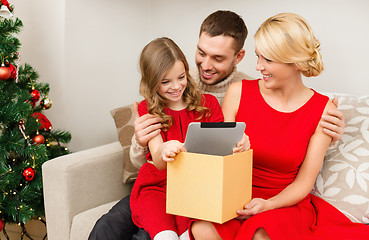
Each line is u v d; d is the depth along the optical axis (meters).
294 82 1.49
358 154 1.64
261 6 2.43
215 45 1.68
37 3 2.36
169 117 1.52
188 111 1.59
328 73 2.31
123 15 2.64
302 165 1.52
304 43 1.38
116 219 1.56
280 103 1.53
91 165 1.84
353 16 2.21
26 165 2.01
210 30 1.68
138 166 1.70
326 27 2.28
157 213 1.41
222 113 1.61
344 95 1.81
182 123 1.56
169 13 2.74
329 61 2.30
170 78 1.46
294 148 1.49
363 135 1.67
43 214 2.16
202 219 1.23
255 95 1.56
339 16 2.24
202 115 1.59
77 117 2.41
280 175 1.53
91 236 1.52
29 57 2.42
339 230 1.41
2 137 1.99
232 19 1.70
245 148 1.33
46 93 2.18
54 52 2.34
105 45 2.54
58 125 2.38
